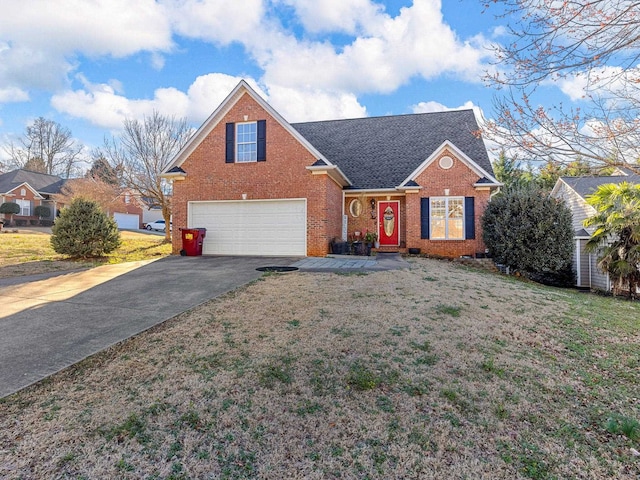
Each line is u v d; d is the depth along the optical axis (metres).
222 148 13.67
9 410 3.06
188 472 2.44
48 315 5.64
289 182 13.05
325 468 2.52
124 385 3.54
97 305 6.20
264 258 12.38
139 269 9.95
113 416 3.03
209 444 2.73
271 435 2.87
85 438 2.73
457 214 14.17
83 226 12.70
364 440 2.84
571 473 2.55
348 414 3.17
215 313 5.73
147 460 2.54
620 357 4.78
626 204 10.46
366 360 4.20
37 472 2.38
